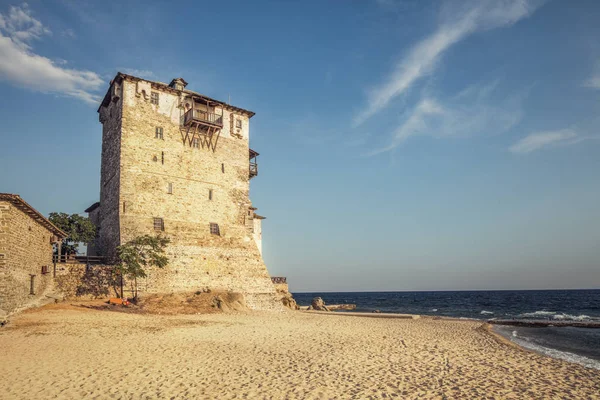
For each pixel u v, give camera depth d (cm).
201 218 4441
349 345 2284
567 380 1591
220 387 1345
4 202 2480
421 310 8319
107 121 4562
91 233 4422
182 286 4056
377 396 1289
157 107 4331
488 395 1341
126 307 3406
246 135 5062
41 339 2034
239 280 4509
